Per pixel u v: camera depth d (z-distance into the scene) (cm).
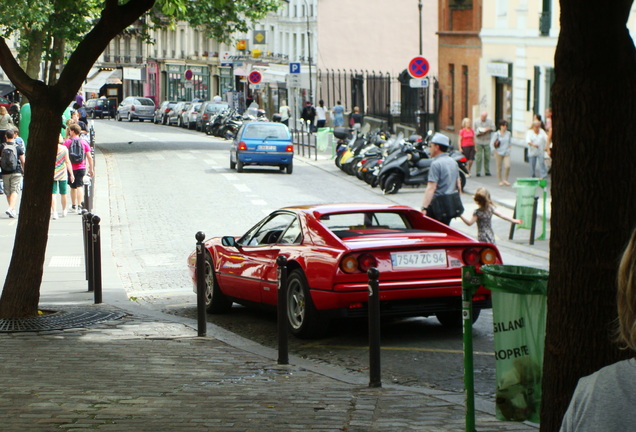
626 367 316
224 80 11112
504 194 3388
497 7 5062
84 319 1461
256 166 4653
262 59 10038
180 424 846
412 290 1303
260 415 880
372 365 1018
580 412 317
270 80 9506
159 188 3700
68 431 823
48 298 1705
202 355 1198
